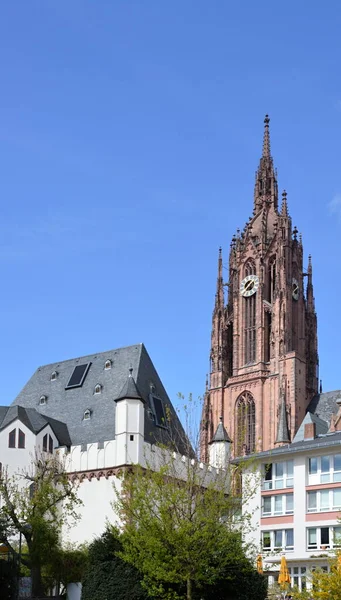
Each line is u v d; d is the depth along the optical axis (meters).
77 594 72.75
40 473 89.81
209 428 178.88
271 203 194.12
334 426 135.88
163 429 104.75
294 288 183.12
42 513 77.12
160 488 69.12
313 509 86.88
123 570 66.25
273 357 175.00
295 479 88.94
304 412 171.38
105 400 106.44
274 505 90.38
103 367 112.06
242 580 67.00
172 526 65.88
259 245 185.62
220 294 189.00
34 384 118.00
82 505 95.12
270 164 198.62
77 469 97.38
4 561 72.81
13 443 97.56
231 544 67.25
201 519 65.94
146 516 67.56
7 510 75.94
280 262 182.12
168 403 110.12
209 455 119.81
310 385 176.88
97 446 97.06
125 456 94.38
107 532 70.06
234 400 177.38
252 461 81.38
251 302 183.75
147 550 65.94
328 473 86.75
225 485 80.44
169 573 63.41
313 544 86.12
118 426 96.69
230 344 186.50
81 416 106.50
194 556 64.50
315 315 185.00
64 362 117.75
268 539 89.69
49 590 75.75
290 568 87.44
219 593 66.88
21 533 76.75
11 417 98.94
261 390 174.12
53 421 104.38
